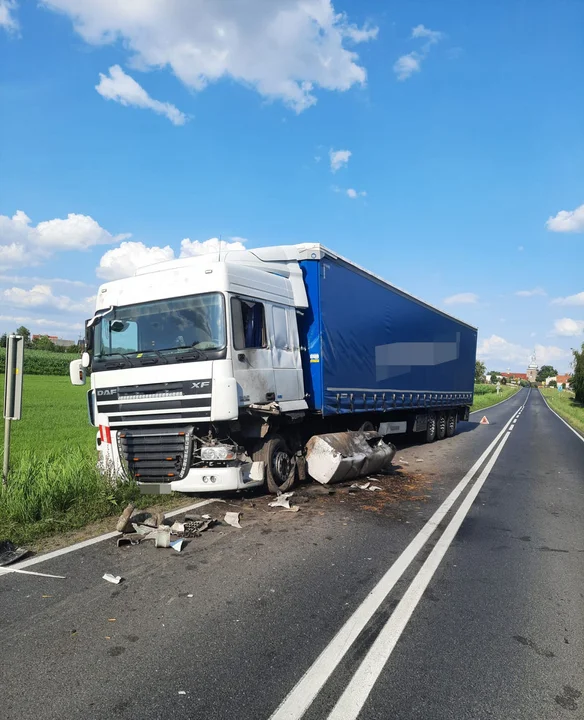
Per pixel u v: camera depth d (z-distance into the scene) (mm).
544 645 3562
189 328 6953
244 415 6980
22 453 10180
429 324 15625
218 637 3533
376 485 9141
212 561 5016
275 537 5852
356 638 3568
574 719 2768
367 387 11023
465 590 4500
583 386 57625
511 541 6020
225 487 6789
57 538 5660
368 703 2850
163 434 7004
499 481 9953
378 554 5375
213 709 2756
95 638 3482
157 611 3908
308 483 9062
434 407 16516
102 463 7516
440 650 3451
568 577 4891
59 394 36031
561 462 13039
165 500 7242
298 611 3969
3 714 2680
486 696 2949
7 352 7020
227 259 7984
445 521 6809
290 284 8547
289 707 2789
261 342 7570
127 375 7219
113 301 7625
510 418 32219
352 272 10359
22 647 3352
